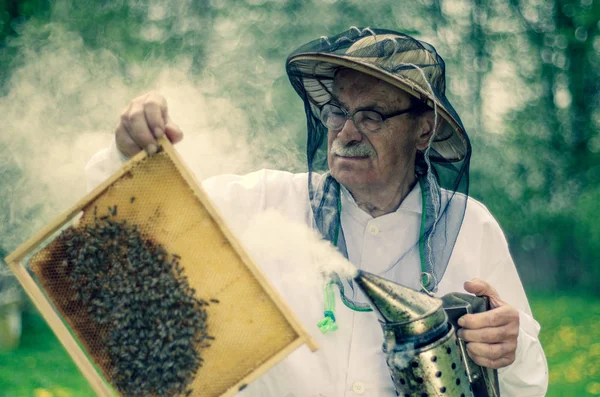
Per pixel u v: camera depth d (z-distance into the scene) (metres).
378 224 3.92
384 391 3.73
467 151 3.88
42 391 10.25
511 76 20.02
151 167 2.97
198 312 2.90
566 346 13.04
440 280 3.84
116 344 2.89
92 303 2.89
